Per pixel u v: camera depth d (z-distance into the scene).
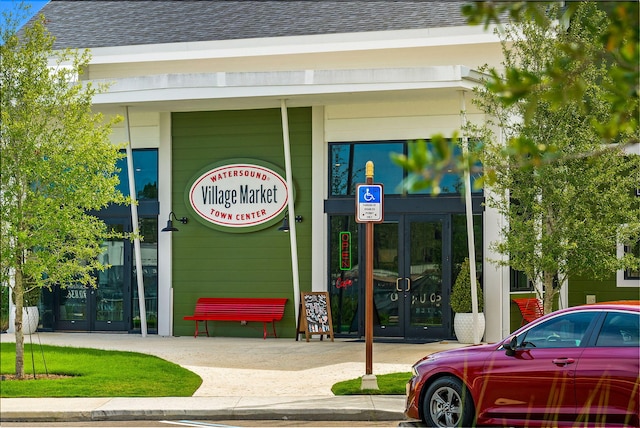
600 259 14.53
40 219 14.34
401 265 19.61
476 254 19.16
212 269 20.83
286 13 22.11
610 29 3.12
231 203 20.69
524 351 9.52
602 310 9.20
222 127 20.88
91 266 14.92
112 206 21.42
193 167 21.03
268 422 11.51
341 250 20.05
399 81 17.83
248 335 20.61
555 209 14.73
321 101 19.53
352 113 20.03
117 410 11.81
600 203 14.37
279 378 14.52
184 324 21.00
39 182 14.48
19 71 14.30
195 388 13.59
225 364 16.06
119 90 19.36
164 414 11.81
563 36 14.35
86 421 11.72
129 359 16.45
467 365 9.88
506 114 15.08
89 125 14.64
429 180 3.01
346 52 20.78
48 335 21.02
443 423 10.16
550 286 14.97
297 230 20.34
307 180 20.33
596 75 14.26
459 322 18.64
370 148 19.95
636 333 8.88
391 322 19.66
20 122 13.95
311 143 20.30
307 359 16.62
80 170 14.25
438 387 10.16
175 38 22.09
